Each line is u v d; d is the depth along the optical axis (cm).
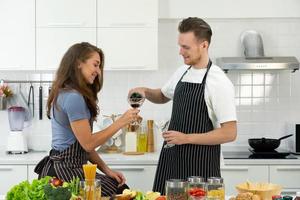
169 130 312
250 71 496
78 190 229
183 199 222
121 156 443
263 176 434
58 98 283
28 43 455
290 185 433
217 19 495
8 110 469
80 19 455
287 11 490
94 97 301
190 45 293
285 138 477
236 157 440
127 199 239
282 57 470
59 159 286
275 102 498
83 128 279
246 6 491
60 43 455
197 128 299
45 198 228
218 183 226
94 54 289
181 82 310
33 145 495
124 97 496
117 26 456
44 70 461
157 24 456
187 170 296
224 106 290
